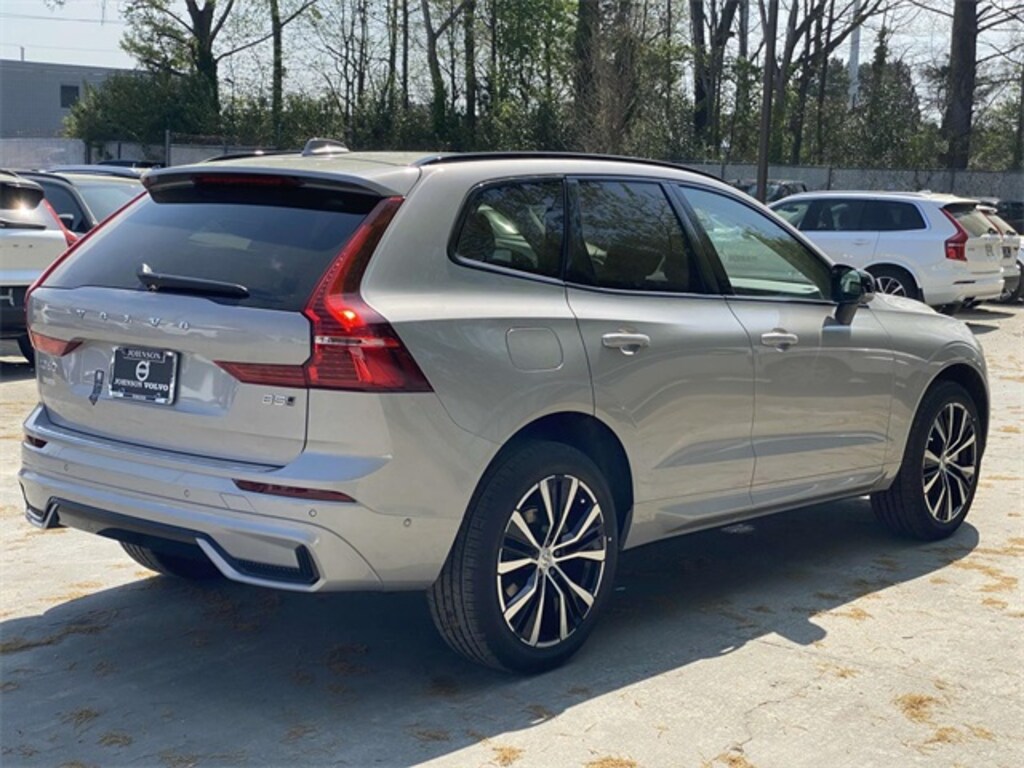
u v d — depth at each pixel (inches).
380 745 154.6
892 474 239.5
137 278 171.8
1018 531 261.0
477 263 170.2
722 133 1822.1
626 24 1601.9
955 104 1557.6
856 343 224.7
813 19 1768.0
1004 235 678.5
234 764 149.3
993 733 161.3
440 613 167.0
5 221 408.2
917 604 211.8
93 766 148.8
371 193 164.4
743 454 204.2
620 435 182.1
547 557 173.6
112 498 167.2
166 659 182.2
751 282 211.2
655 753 153.5
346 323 152.6
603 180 192.7
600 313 180.9
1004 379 482.0
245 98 1763.0
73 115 1726.1
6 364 458.9
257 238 167.6
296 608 204.7
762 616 204.5
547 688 172.6
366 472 152.3
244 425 156.6
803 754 154.2
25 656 182.5
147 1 1727.4
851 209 668.7
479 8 1754.4
